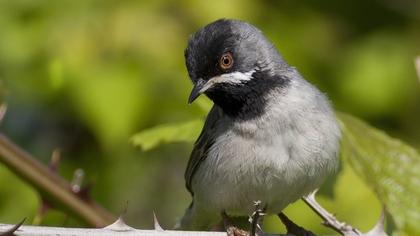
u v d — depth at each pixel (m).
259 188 8.23
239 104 8.28
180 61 12.47
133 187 13.57
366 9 15.23
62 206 8.36
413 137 14.35
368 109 14.28
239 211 8.72
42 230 6.50
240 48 8.31
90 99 12.34
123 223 6.63
